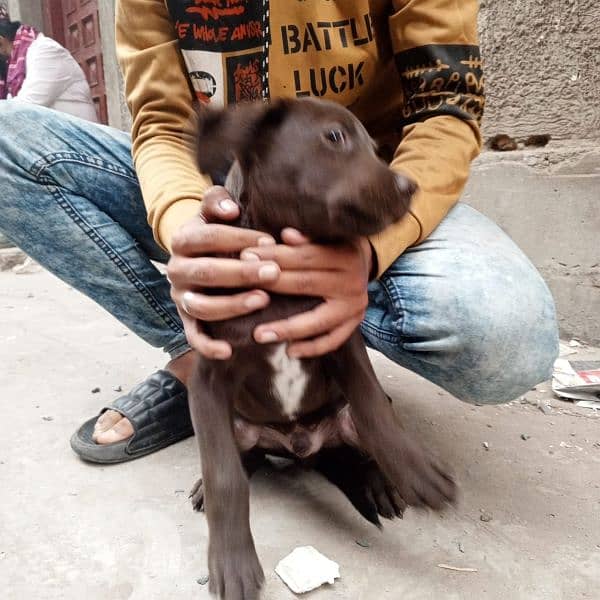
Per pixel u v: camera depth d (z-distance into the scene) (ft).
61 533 2.26
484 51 4.27
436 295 2.30
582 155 3.84
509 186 4.19
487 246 2.46
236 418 2.48
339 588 1.96
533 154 4.05
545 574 2.00
